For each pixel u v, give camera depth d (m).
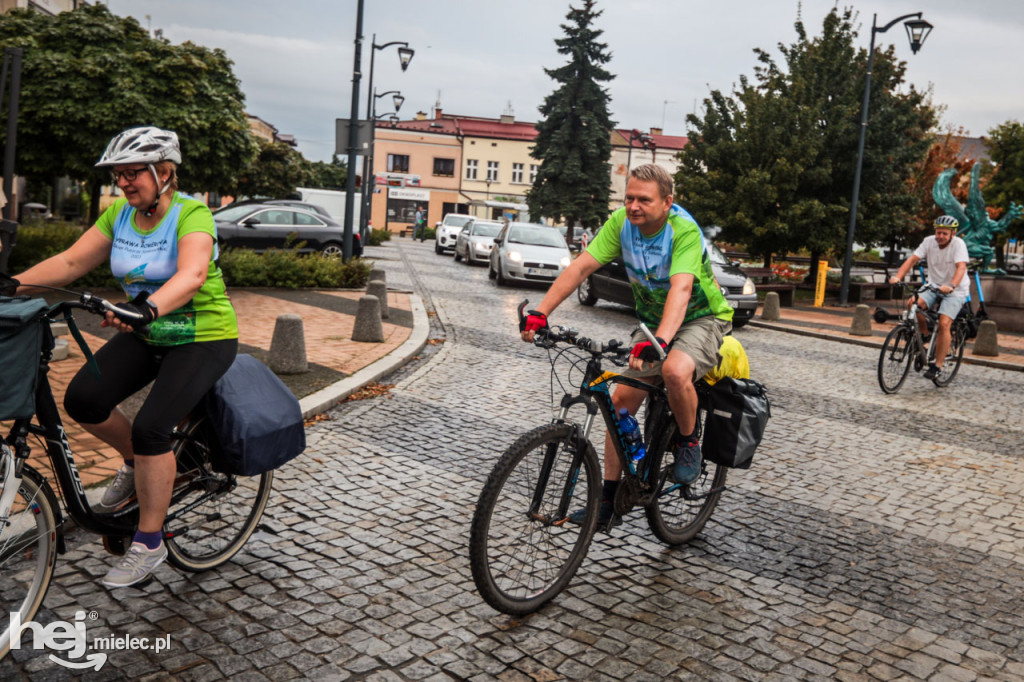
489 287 18.33
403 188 60.22
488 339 10.91
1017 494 5.51
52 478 4.18
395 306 13.23
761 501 5.03
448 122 65.44
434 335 10.88
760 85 22.61
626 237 3.61
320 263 15.09
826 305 20.52
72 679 2.71
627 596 3.59
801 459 6.06
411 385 7.70
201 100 14.49
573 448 3.40
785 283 20.06
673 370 3.48
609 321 13.62
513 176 61.53
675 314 3.31
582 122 41.38
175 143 3.01
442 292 16.47
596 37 41.78
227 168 15.19
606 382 3.50
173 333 3.11
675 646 3.18
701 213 21.48
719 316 3.77
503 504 3.21
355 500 4.55
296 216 19.45
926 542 4.50
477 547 3.10
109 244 3.18
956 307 9.09
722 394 3.93
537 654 3.06
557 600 3.50
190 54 14.21
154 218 3.07
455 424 6.39
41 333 2.58
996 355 12.33
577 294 17.55
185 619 3.16
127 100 13.65
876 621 3.51
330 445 5.57
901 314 9.05
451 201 61.25
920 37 18.55
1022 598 3.84
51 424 2.83
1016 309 16.70
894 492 5.39
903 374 9.02
